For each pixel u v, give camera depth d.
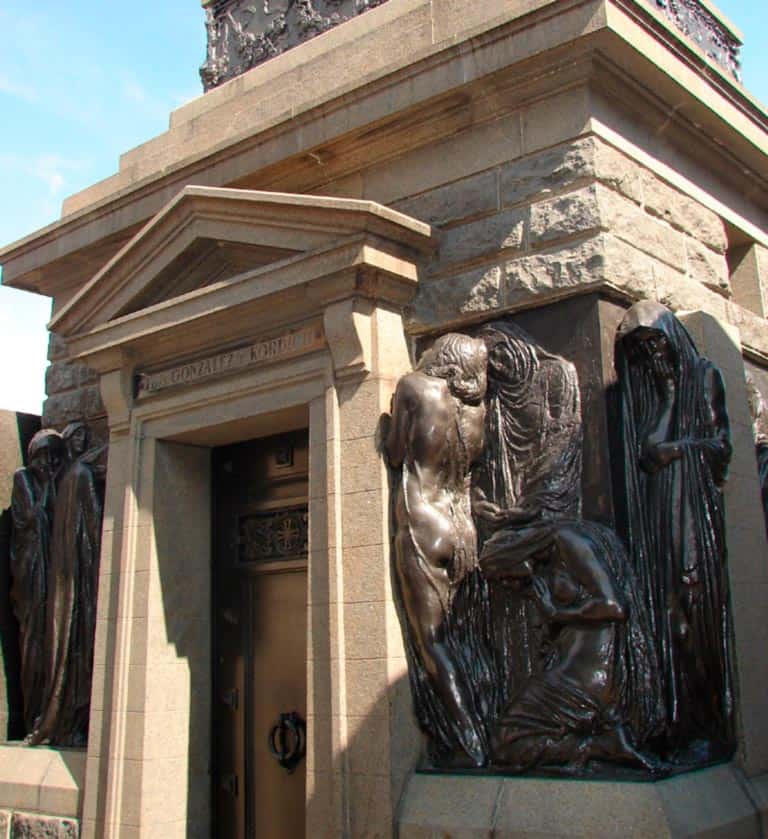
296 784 8.48
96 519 10.24
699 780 6.35
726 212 9.01
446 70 7.78
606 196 7.18
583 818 6.00
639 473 6.88
